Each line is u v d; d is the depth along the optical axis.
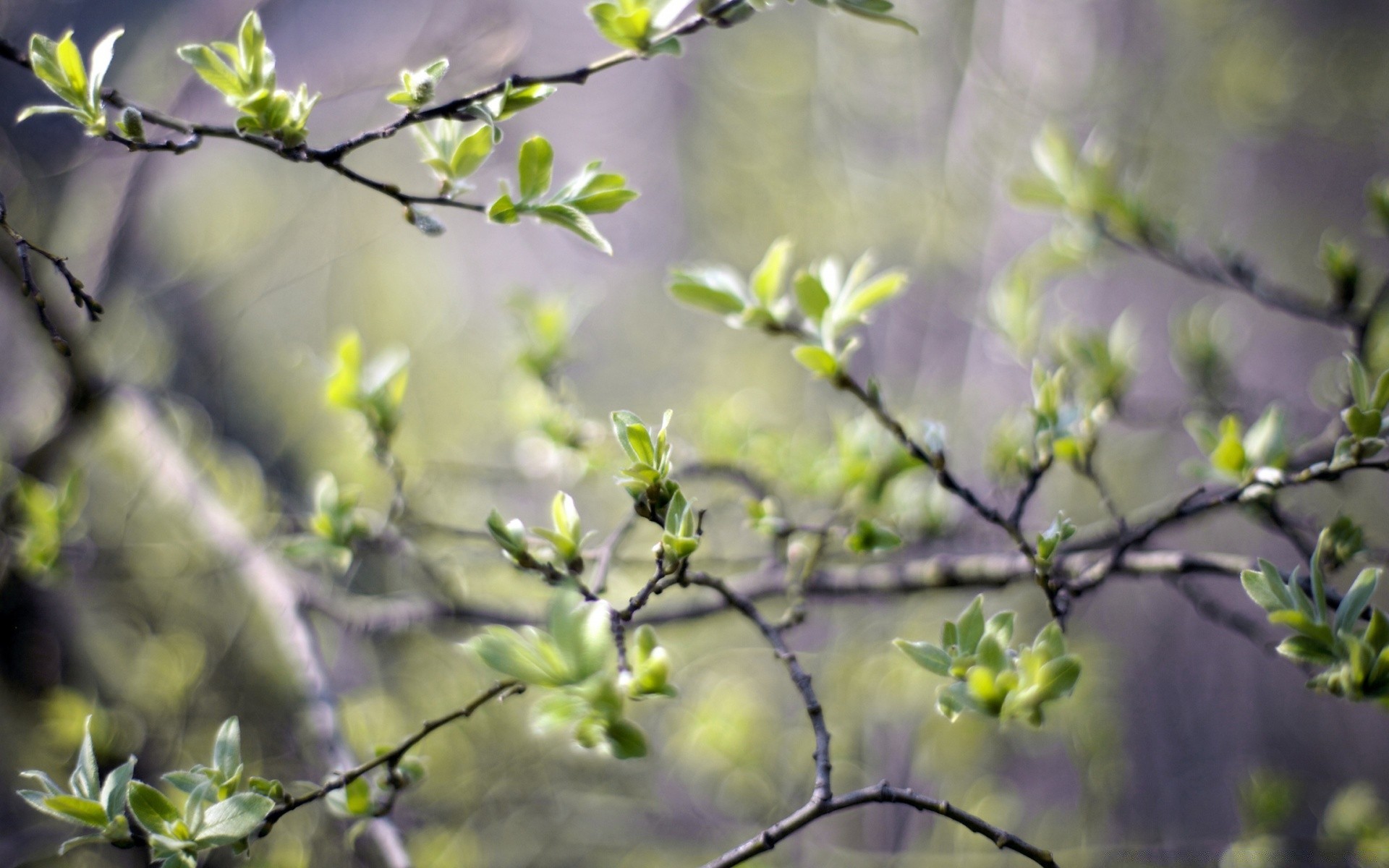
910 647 1.27
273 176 2.65
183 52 1.25
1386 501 2.49
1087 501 2.62
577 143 3.78
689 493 1.74
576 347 1.86
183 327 2.51
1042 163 1.50
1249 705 2.98
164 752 1.86
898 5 2.97
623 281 3.71
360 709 1.96
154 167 2.02
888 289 1.35
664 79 3.83
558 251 3.67
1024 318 1.50
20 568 1.56
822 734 1.26
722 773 2.13
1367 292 1.48
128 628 2.07
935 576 1.44
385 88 2.06
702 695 2.23
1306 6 2.40
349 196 2.94
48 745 1.73
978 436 2.46
